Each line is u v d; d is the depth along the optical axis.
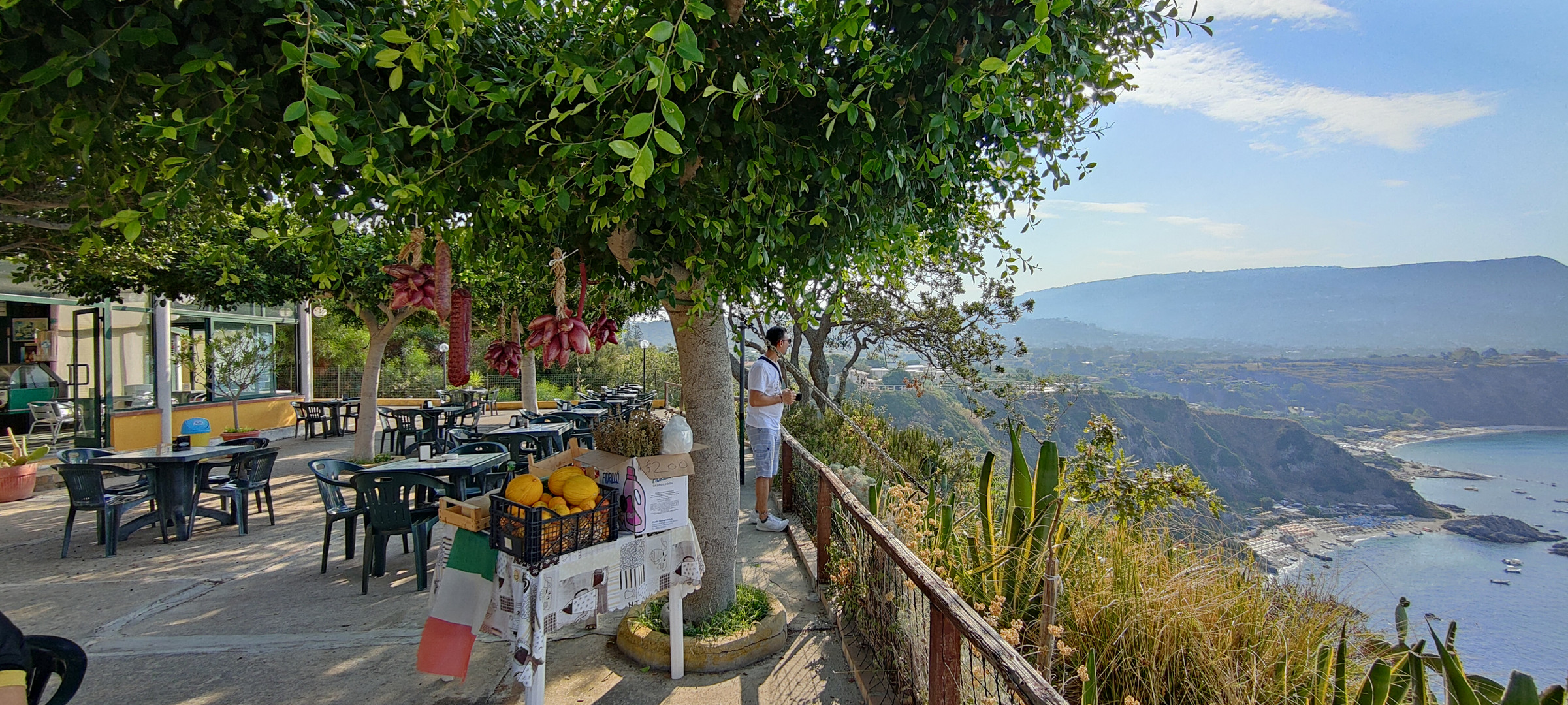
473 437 8.88
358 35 1.85
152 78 1.62
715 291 2.75
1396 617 2.58
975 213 4.07
